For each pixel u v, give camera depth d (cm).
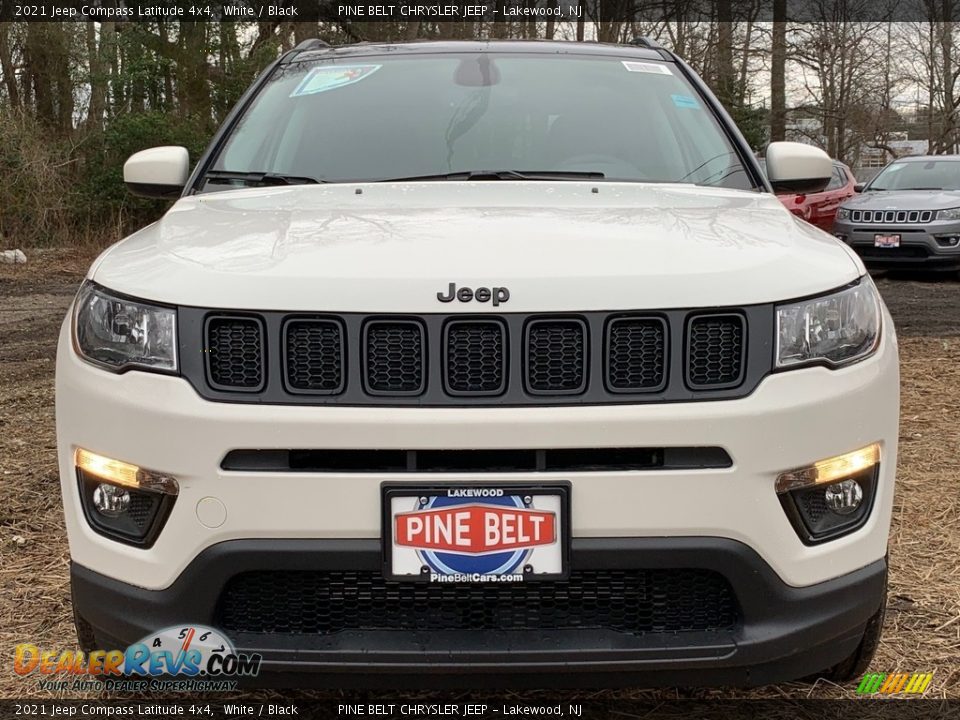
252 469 189
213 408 188
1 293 1040
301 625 197
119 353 198
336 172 299
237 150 314
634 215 235
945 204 1080
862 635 218
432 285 190
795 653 198
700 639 194
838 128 3891
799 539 197
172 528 192
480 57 347
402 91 329
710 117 326
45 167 1498
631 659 190
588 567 189
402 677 194
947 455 445
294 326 190
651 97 331
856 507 205
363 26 2256
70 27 1859
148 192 316
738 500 189
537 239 208
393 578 188
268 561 189
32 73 1864
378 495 187
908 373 627
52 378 623
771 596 194
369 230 218
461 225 220
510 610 196
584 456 190
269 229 224
